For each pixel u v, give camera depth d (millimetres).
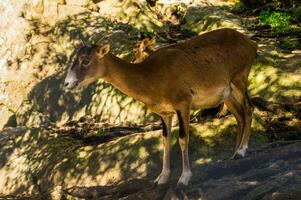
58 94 16719
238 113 10969
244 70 11016
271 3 19797
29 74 18891
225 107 12391
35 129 14289
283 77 13172
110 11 19875
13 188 13125
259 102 12695
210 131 11750
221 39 10828
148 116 14523
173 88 10180
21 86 18875
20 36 19547
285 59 13922
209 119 12438
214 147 11461
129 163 11797
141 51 13477
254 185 9461
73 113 16156
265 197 9016
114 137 13602
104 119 15328
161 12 20234
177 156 11453
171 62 10258
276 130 11891
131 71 10125
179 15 19984
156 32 18672
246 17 19203
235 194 9406
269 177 9695
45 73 18859
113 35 17422
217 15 18562
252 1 20219
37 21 19812
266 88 13086
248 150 11133
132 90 10180
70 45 18625
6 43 19781
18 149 14070
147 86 10172
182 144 10227
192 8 19453
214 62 10555
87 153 12523
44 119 16750
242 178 9898
